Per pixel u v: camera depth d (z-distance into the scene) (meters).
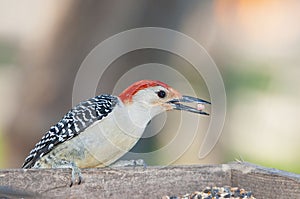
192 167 8.21
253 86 18.09
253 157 15.52
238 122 16.47
